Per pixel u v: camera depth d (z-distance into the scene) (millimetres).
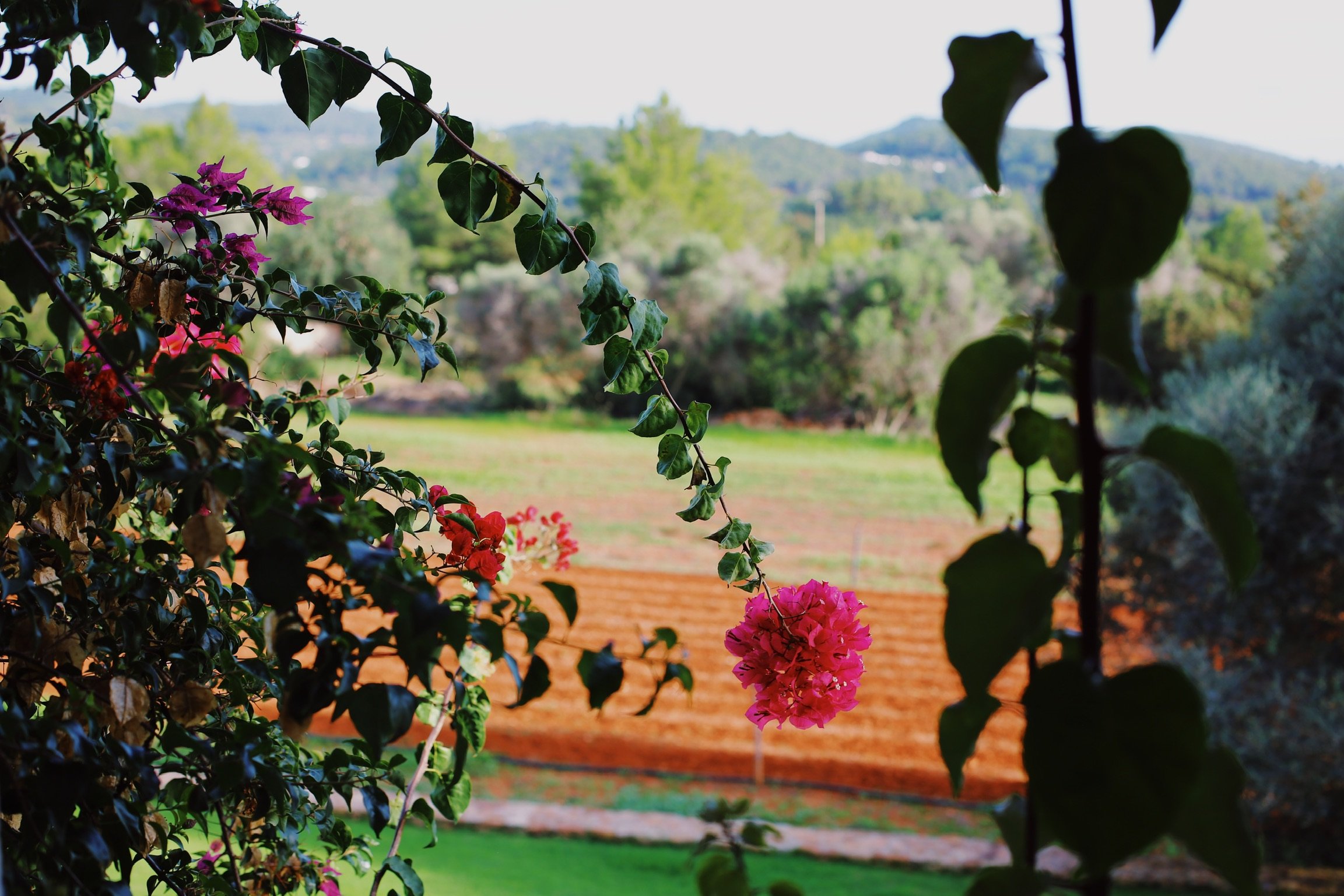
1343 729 7590
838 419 25531
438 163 1288
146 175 36062
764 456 22891
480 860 6691
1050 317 553
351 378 1512
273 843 1439
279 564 817
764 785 9164
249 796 1345
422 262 36969
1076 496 557
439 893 6016
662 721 10422
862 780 9266
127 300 1271
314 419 1475
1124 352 544
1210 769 503
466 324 27016
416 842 6922
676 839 7309
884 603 14242
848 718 10516
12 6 1069
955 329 24469
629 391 1395
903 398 24969
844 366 25234
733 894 758
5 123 974
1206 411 8977
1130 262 446
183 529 856
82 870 961
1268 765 7773
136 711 1091
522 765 9297
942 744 542
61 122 1289
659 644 963
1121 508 9344
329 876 1570
